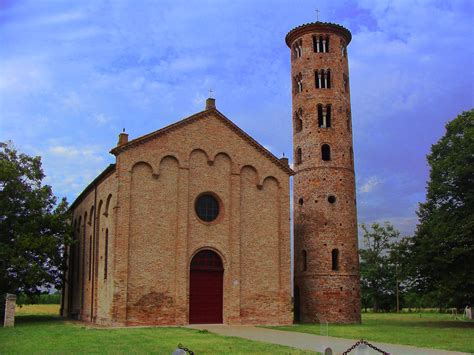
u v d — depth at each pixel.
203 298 44.31
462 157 48.56
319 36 56.59
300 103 56.22
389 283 97.75
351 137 55.94
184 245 43.66
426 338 32.66
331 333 36.50
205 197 46.03
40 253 49.16
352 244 52.53
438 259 45.62
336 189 53.00
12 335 33.44
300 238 53.78
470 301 47.25
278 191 48.88
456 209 49.50
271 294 46.56
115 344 27.72
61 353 23.81
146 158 43.81
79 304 55.19
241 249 46.31
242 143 48.00
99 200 48.66
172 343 28.25
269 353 24.25
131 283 41.66
